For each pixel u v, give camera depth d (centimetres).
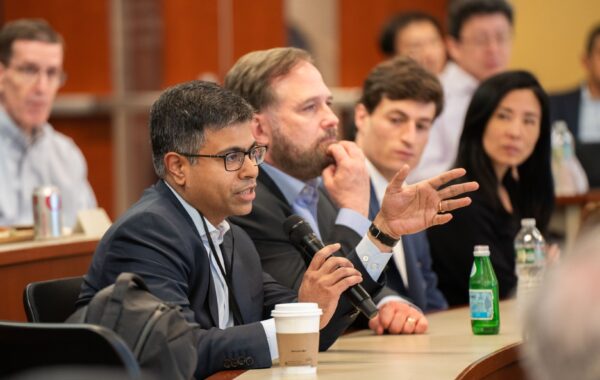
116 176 1784
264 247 657
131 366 371
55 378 206
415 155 822
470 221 865
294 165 690
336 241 650
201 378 505
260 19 1850
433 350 554
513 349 564
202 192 536
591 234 221
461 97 1332
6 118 1087
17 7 1777
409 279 768
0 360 396
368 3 1888
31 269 704
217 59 1836
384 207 576
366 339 616
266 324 513
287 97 691
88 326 373
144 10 1803
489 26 1323
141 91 1805
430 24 1378
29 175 1103
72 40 1789
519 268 812
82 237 795
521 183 895
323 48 1883
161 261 507
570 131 1523
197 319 526
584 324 212
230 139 533
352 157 690
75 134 1780
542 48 1816
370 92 829
